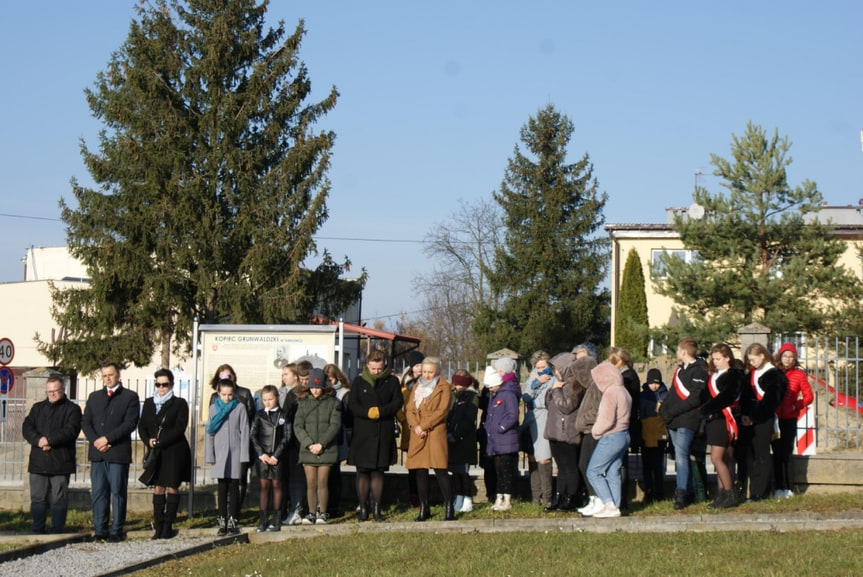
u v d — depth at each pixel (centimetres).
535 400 1247
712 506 1141
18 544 1126
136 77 2883
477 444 1407
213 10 3042
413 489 1308
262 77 2984
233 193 2956
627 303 3769
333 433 1212
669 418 1145
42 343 3073
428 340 6550
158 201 2930
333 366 1315
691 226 2836
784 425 1217
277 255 2889
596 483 1109
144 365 3081
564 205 4456
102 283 2894
